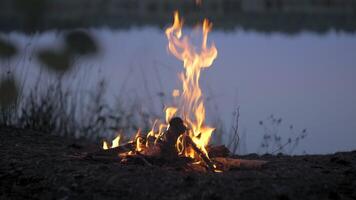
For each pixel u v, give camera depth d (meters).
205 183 6.69
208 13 39.94
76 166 7.46
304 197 6.44
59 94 11.27
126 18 39.56
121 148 7.97
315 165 7.73
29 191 6.86
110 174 7.05
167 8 41.78
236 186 6.63
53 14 33.50
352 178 7.01
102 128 10.80
